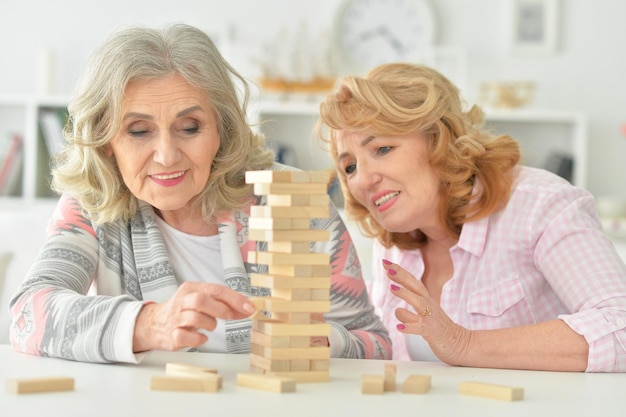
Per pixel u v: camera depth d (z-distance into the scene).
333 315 1.74
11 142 4.60
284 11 4.72
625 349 1.46
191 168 1.61
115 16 4.73
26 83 4.73
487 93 4.59
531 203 1.73
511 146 1.81
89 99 1.61
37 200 4.48
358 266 1.80
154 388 1.17
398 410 1.09
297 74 4.56
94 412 1.04
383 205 1.80
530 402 1.17
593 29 4.69
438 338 1.44
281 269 1.26
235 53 4.57
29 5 4.73
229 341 1.67
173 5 4.73
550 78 4.70
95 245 1.69
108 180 1.66
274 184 1.23
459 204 1.80
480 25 4.70
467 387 1.20
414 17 4.68
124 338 1.33
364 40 4.70
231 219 1.74
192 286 1.27
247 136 1.73
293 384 1.18
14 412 1.03
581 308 1.56
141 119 1.58
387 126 1.73
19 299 1.51
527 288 1.74
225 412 1.05
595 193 4.71
